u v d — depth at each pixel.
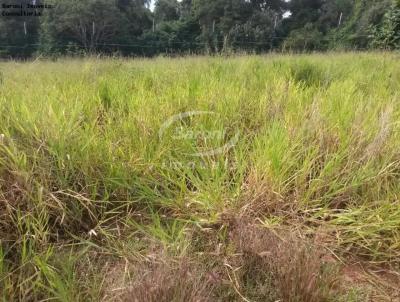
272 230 1.85
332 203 2.20
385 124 2.51
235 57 8.02
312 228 1.99
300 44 18.70
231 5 24.98
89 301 1.52
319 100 3.17
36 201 1.92
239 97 3.40
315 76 5.13
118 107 3.35
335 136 2.55
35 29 18.44
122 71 5.63
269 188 2.14
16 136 2.29
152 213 2.04
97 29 19.09
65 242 1.91
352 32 19.41
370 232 1.90
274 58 7.87
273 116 3.06
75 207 2.04
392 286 1.72
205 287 1.49
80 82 4.29
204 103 3.17
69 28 17.11
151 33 22.98
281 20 32.84
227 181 2.26
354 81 4.61
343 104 3.12
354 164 2.32
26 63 7.54
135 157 2.42
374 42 10.73
